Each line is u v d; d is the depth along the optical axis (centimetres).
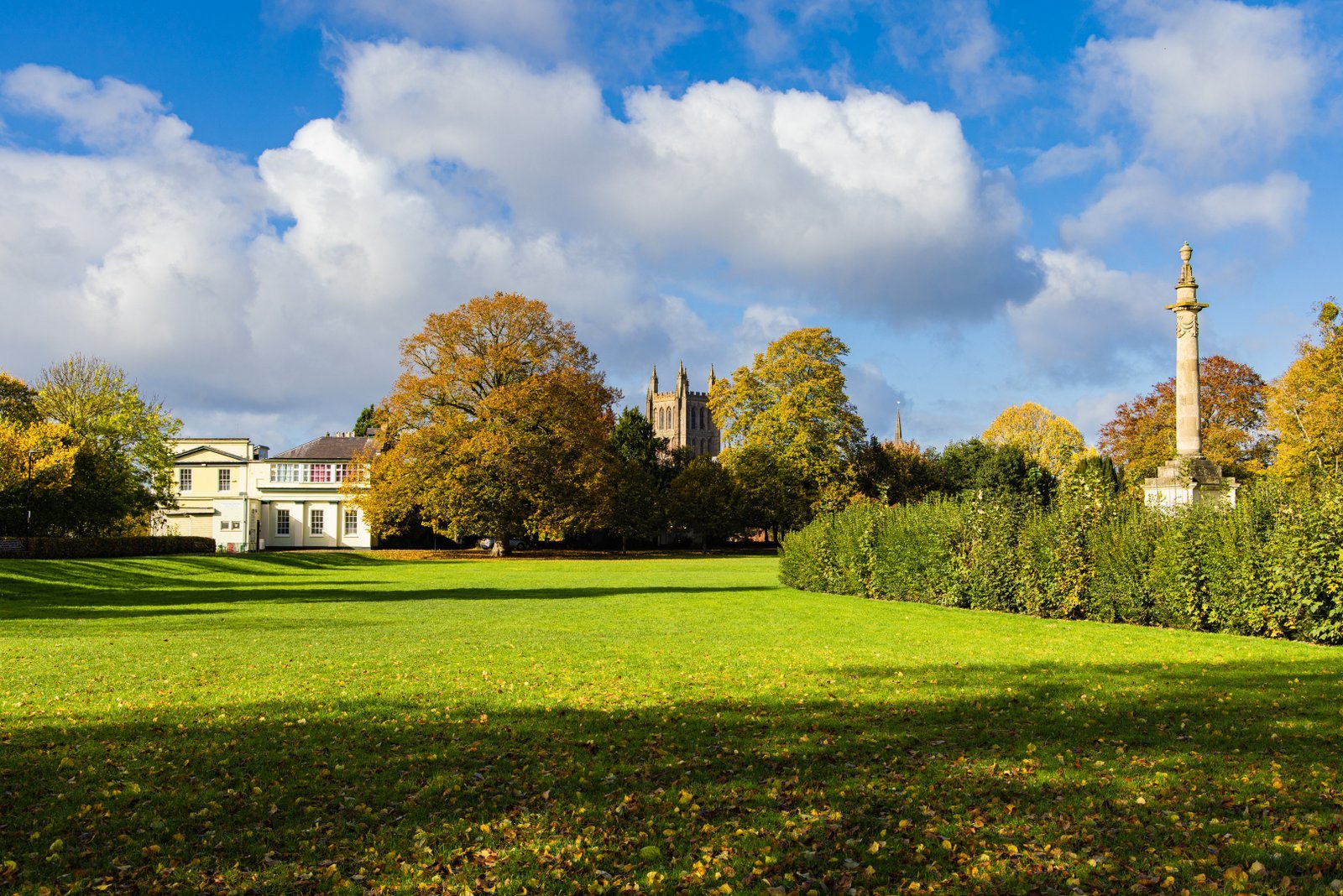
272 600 2903
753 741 980
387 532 6712
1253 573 1912
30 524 5425
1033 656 1611
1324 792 771
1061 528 2378
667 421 16388
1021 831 704
